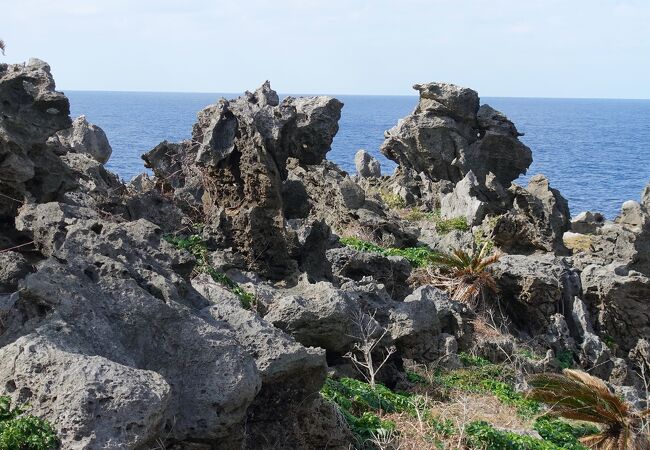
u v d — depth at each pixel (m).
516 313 27.16
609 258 32.25
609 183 114.81
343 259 24.45
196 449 10.19
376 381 18.39
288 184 25.08
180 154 27.39
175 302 11.20
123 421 8.72
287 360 11.86
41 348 9.34
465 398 17.92
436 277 27.75
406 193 45.44
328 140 25.02
